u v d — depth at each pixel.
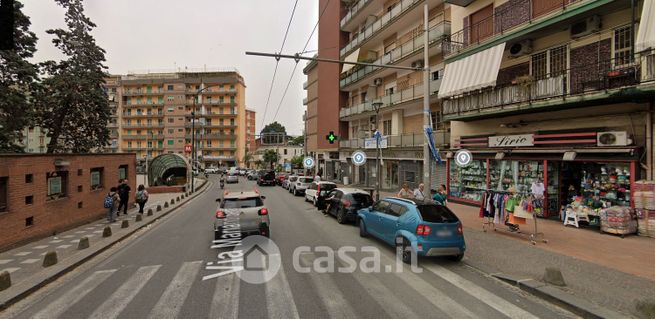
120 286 5.90
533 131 12.66
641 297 5.09
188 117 77.81
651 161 9.10
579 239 8.78
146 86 78.38
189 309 4.85
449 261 7.33
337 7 34.16
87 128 21.06
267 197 22.69
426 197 11.09
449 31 18.55
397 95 22.66
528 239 8.88
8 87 15.51
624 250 7.72
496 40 13.27
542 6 11.82
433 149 11.29
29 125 16.91
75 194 12.00
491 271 6.47
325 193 15.51
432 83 18.88
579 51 11.07
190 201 21.53
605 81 9.49
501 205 9.70
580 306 4.74
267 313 4.70
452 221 7.21
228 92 78.50
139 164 77.12
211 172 72.81
